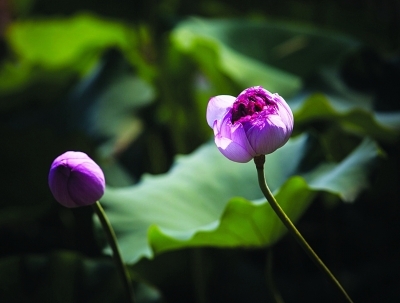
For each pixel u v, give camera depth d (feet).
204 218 6.44
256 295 7.99
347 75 8.61
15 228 9.20
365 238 8.70
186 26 10.54
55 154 9.30
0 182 9.20
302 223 9.02
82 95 10.18
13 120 10.28
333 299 7.79
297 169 6.62
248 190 6.59
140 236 6.27
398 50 10.46
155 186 6.72
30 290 6.66
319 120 7.99
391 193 8.34
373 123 7.23
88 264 6.79
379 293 7.81
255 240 5.99
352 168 6.19
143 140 9.71
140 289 6.65
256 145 5.07
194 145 10.59
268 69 9.84
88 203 5.50
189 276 8.18
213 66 9.75
